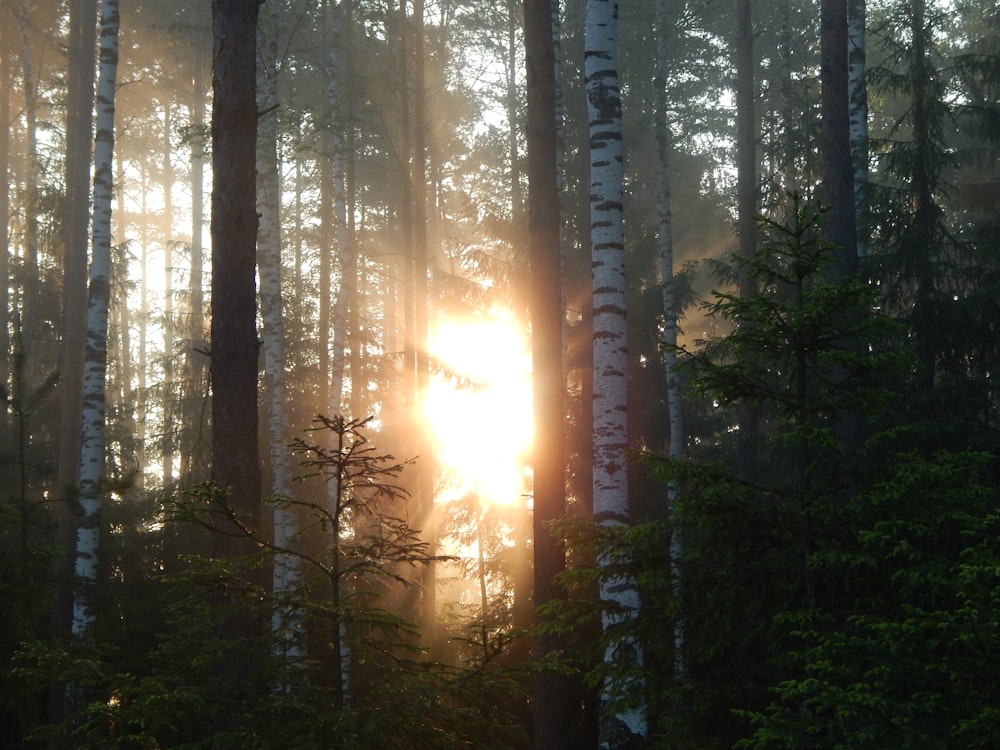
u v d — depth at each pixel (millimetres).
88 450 16422
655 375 25219
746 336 6789
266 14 19062
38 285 28953
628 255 25875
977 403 15789
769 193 22188
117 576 19625
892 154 17469
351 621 6121
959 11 26766
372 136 32625
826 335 6727
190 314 28969
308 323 27000
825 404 6777
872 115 32469
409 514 22906
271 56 18766
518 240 23625
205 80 36875
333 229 28859
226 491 6332
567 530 7898
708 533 6742
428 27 31750
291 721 5930
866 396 6719
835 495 6613
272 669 6129
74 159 23062
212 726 6355
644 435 24625
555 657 6539
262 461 23266
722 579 6602
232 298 10094
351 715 5715
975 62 17953
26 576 9883
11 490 21375
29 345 28344
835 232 13305
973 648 5051
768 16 32250
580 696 11602
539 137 12078
